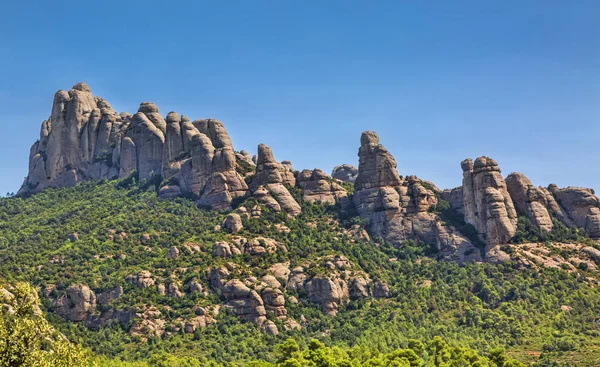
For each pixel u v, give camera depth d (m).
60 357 98.19
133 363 178.62
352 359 188.00
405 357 189.00
